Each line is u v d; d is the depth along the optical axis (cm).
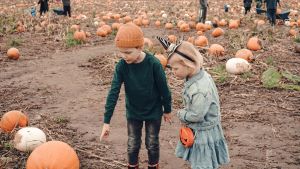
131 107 483
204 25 1547
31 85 879
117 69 470
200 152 433
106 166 547
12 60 1115
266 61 1002
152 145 491
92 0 3206
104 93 822
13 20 1764
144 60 462
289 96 777
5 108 747
